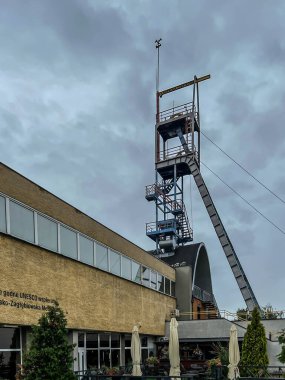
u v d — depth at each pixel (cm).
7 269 1609
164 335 3484
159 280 3584
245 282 4238
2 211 1628
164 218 5203
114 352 2608
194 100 5434
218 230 4569
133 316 2844
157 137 5522
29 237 1784
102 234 2520
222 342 3250
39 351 1153
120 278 2700
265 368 1828
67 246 2095
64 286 2005
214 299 5275
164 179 5503
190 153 5106
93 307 2273
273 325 3372
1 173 1647
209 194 4806
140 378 1633
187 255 4575
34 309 1745
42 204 1912
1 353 1588
